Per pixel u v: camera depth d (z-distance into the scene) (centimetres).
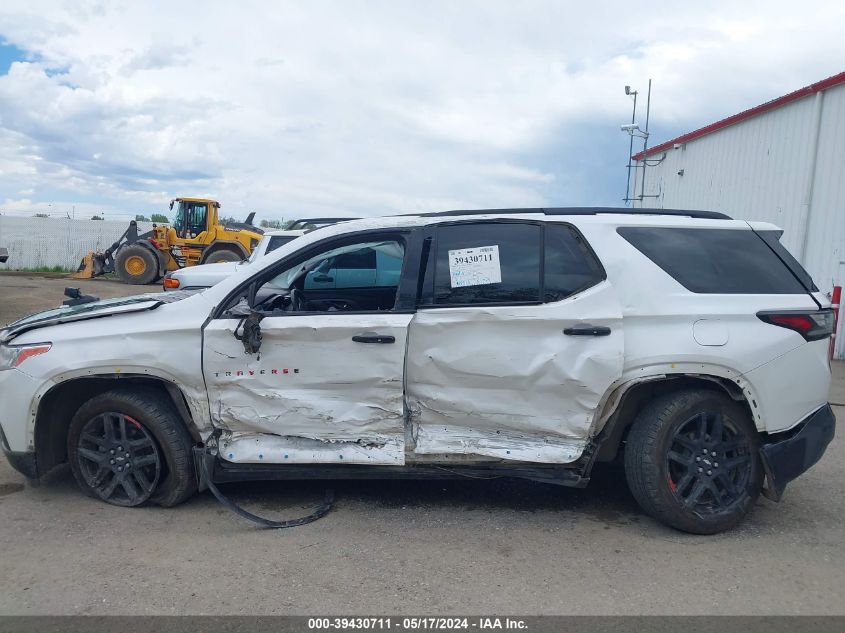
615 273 395
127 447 414
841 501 452
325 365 401
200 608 311
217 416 407
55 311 459
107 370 402
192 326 403
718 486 396
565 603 319
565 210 422
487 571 349
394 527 402
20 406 409
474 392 401
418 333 398
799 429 398
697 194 1464
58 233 2984
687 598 325
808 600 324
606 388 386
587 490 468
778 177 1170
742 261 409
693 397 386
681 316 387
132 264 2109
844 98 1018
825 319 400
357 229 421
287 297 483
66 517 408
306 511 423
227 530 394
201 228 2116
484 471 402
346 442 408
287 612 309
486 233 414
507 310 393
